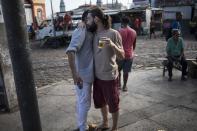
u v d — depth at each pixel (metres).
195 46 15.69
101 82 4.14
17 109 5.75
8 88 5.59
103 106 4.46
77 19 22.44
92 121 5.02
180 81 7.55
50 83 8.47
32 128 3.10
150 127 4.67
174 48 7.63
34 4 35.81
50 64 12.02
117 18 27.06
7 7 2.78
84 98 4.18
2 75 5.50
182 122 4.82
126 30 6.48
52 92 7.08
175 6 32.56
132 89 6.91
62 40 20.30
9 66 5.58
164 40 20.67
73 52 3.90
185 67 7.55
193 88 6.83
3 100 5.77
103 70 4.05
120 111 5.43
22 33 2.88
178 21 9.90
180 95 6.30
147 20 26.78
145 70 9.27
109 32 3.97
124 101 6.02
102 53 3.99
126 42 6.50
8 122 5.19
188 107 5.50
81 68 4.07
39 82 8.67
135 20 26.11
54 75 9.63
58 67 11.15
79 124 4.34
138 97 6.26
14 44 2.87
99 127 4.67
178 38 7.61
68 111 5.62
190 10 30.80
